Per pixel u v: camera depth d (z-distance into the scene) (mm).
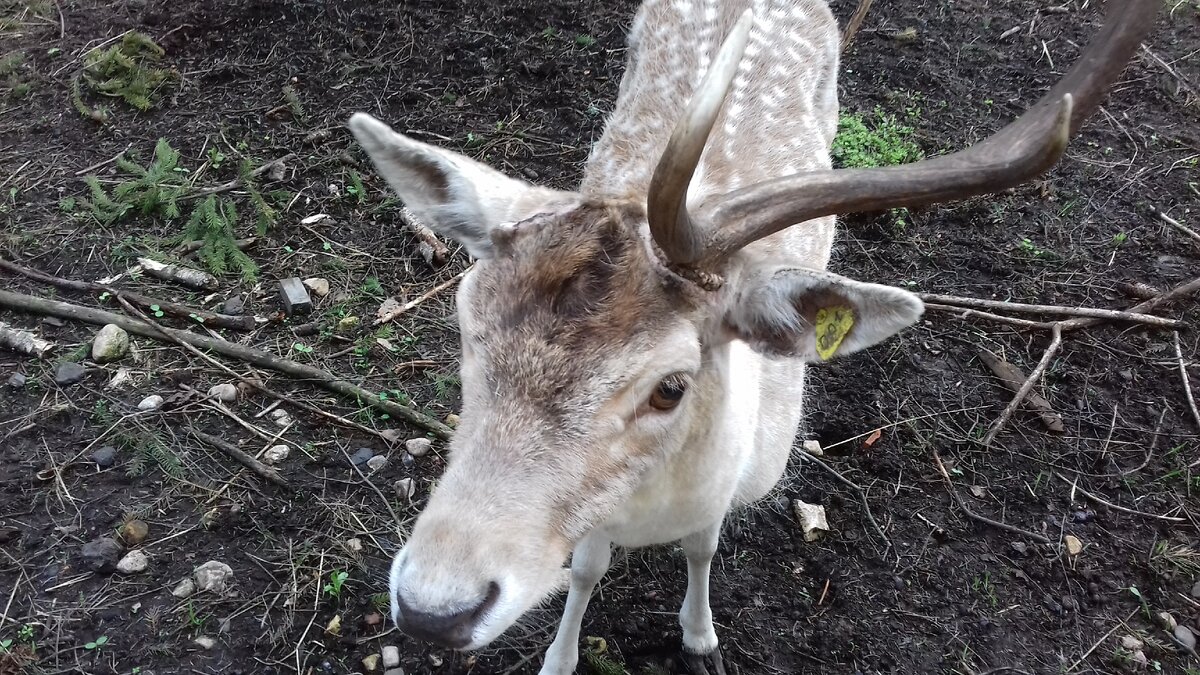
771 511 1163
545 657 986
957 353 1381
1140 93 1916
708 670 1018
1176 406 1317
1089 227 1606
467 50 1854
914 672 1033
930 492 1201
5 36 1815
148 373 1227
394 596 617
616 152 1037
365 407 1222
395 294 1386
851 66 1945
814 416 1277
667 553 1114
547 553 647
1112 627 1085
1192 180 1705
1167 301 1439
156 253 1385
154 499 1098
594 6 2014
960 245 1560
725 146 973
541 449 632
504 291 646
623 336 632
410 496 1130
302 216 1497
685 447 731
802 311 704
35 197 1480
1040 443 1265
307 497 1120
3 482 1091
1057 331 1392
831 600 1087
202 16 1875
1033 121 676
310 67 1787
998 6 2168
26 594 999
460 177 732
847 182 672
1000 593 1107
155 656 967
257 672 970
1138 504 1200
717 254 659
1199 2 2172
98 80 1696
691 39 1200
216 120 1657
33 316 1280
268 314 1331
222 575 1030
